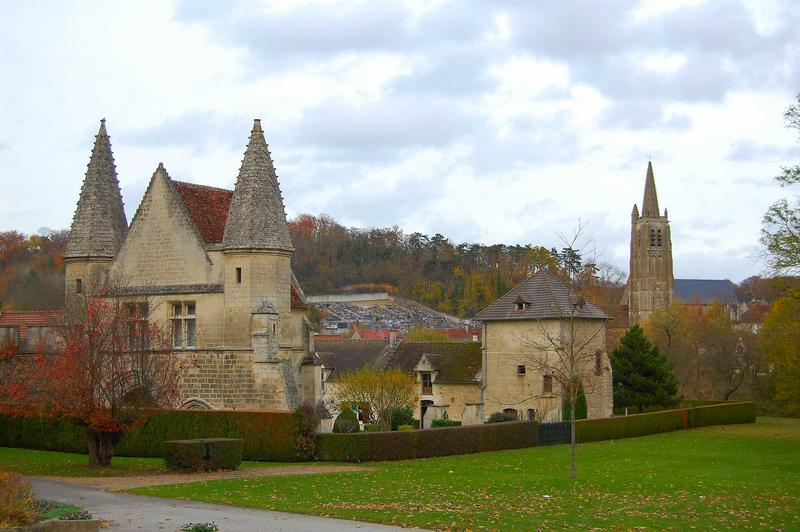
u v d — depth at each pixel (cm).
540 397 6097
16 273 9862
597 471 3816
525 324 6494
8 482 2167
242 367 4678
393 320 16562
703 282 19800
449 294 18562
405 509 2575
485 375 6669
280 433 4178
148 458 4325
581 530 2298
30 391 4100
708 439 5828
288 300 4844
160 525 2269
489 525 2325
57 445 4672
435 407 6769
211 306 4794
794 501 2947
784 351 7544
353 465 4038
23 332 5581
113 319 3859
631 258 18162
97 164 5291
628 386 7150
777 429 6769
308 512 2505
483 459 4416
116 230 5294
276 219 4788
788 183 5031
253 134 4819
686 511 2697
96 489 3014
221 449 3666
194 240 4869
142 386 3725
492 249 17975
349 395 6862
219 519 2375
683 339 10188
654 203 18125
